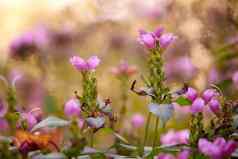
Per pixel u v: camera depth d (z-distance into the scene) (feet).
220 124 3.53
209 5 5.35
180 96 3.51
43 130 3.77
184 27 5.62
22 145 3.36
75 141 3.21
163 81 3.46
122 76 5.12
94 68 3.47
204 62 5.52
